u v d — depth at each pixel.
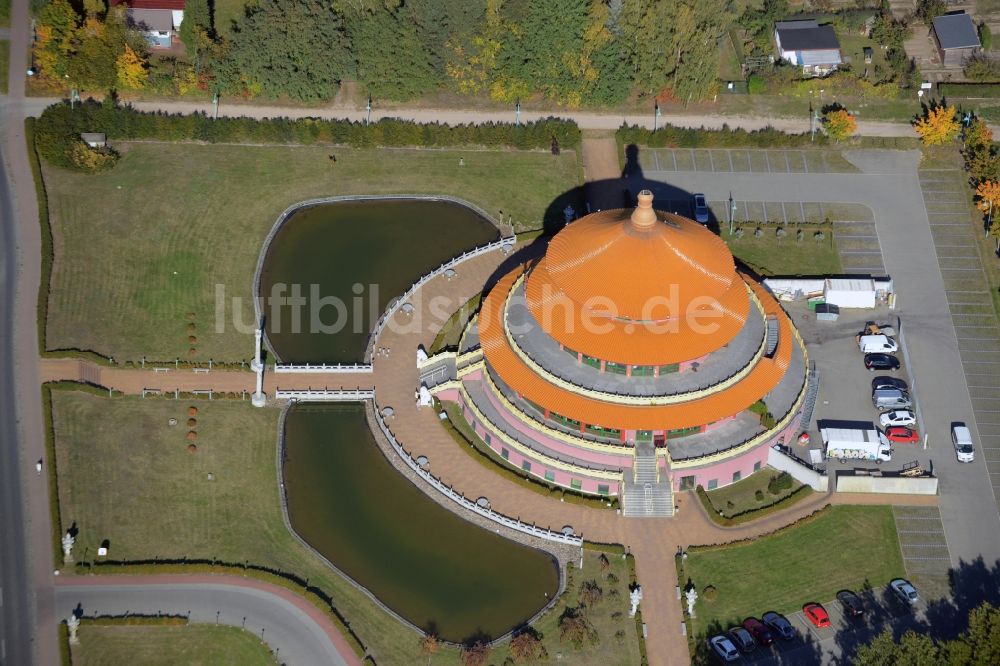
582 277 198.88
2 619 182.25
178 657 179.38
